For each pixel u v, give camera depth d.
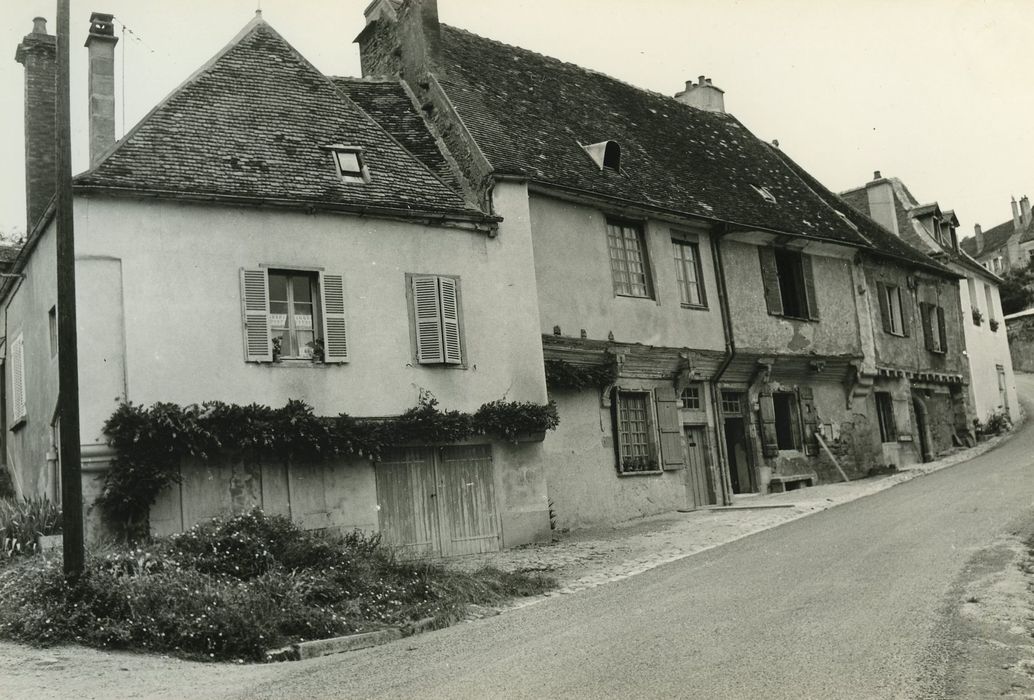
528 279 16.95
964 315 34.16
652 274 20.08
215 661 8.80
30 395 16.56
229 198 14.30
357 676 7.56
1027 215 81.50
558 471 17.53
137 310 13.55
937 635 7.30
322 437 14.09
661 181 21.41
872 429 26.27
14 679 7.82
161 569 10.44
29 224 17.58
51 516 12.97
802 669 6.52
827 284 25.30
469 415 15.73
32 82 18.06
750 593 9.61
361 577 11.27
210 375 13.83
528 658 7.52
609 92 24.41
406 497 15.30
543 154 18.94
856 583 9.62
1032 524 12.70
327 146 16.09
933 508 15.38
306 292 15.05
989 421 34.22
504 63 21.91
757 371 22.44
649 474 19.27
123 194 13.67
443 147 18.23
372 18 21.03
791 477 22.94
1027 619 7.70
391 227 15.77
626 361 19.00
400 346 15.45
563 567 13.52
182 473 13.45
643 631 8.16
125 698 7.23
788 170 28.17
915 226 33.38
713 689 6.15
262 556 11.12
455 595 11.36
